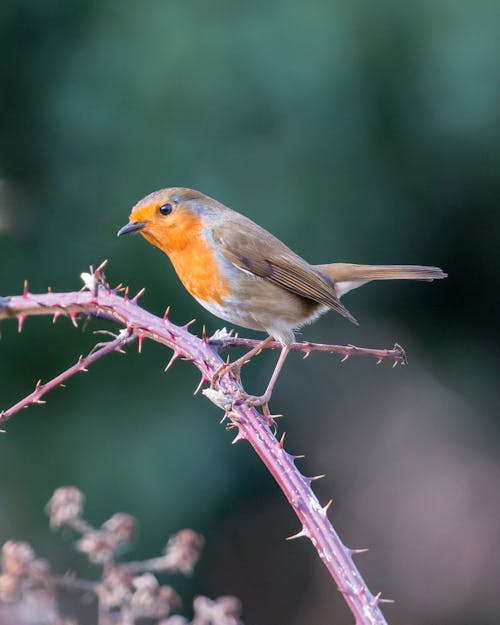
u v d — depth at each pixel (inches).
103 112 482.9
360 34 490.9
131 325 189.3
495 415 616.7
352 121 499.5
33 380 482.3
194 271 274.5
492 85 494.3
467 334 626.5
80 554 458.9
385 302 615.2
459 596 578.6
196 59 475.2
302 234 494.9
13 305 186.1
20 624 225.5
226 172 484.1
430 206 540.7
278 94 479.2
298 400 595.8
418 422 614.5
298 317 282.4
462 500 597.3
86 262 484.1
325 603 565.6
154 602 228.1
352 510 593.9
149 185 482.6
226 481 509.0
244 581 549.0
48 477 473.7
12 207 483.2
